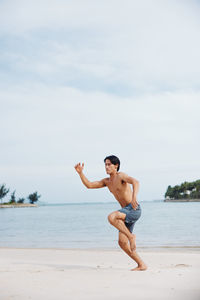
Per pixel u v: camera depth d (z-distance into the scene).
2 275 4.41
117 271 4.79
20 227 21.80
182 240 12.02
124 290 3.30
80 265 6.27
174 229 17.28
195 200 174.88
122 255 7.94
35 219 35.38
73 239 13.27
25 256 7.96
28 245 11.27
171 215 36.47
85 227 20.61
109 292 3.22
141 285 3.55
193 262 6.55
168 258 7.27
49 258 7.55
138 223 23.36
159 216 34.59
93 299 2.95
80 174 5.21
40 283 3.75
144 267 4.89
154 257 7.49
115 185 4.91
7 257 7.79
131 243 4.82
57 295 3.13
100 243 11.66
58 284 3.68
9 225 24.62
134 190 4.57
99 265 6.28
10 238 13.99
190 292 3.16
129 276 4.18
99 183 5.20
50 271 4.86
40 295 3.14
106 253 8.40
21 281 3.90
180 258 7.24
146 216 35.31
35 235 15.42
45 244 11.52
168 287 3.42
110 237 13.93
